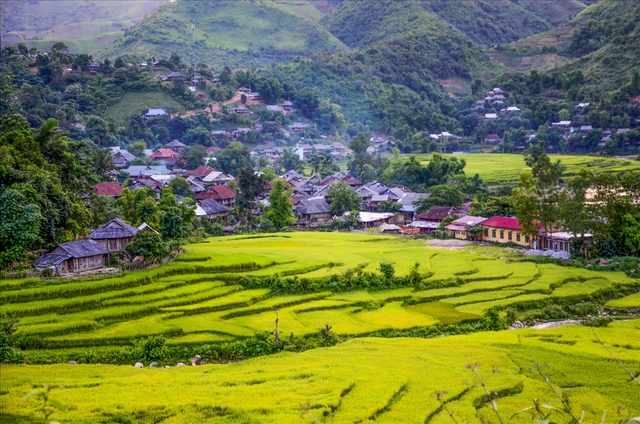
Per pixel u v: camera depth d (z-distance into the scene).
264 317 88.69
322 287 103.69
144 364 72.12
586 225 129.25
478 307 96.19
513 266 124.25
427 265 121.75
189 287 97.62
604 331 82.12
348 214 189.75
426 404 57.03
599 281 111.81
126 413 54.59
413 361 69.00
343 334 82.62
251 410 55.28
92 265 101.75
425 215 181.75
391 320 89.00
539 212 139.75
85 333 78.06
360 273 108.38
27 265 95.75
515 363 68.38
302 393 59.12
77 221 113.69
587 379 63.38
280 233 167.88
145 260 105.56
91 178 135.12
